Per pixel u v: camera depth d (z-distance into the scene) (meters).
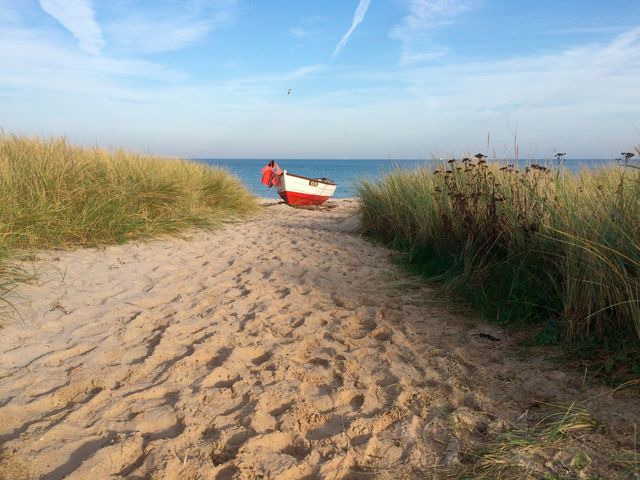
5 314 3.70
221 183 11.10
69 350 3.24
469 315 4.12
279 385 2.88
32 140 7.67
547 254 4.06
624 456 2.13
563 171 4.94
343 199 17.88
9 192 5.71
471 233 4.92
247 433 2.41
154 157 10.36
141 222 6.97
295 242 7.54
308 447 2.32
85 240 5.99
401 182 7.77
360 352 3.38
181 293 4.66
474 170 5.86
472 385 2.88
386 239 7.67
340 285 5.04
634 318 2.94
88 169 7.32
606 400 2.60
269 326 3.84
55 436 2.31
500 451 2.20
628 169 4.20
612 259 3.26
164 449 2.24
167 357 3.26
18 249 5.20
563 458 2.14
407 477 2.10
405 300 4.55
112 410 2.57
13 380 2.83
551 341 3.38
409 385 2.90
